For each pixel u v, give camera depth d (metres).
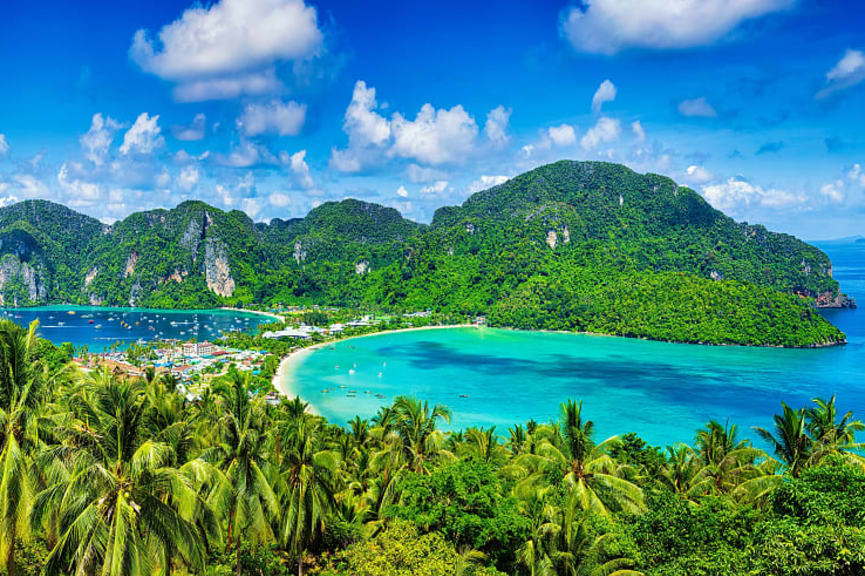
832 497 24.64
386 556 27.70
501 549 30.77
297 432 35.25
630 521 31.77
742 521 27.08
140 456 22.20
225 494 27.92
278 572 37.84
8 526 21.78
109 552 20.64
